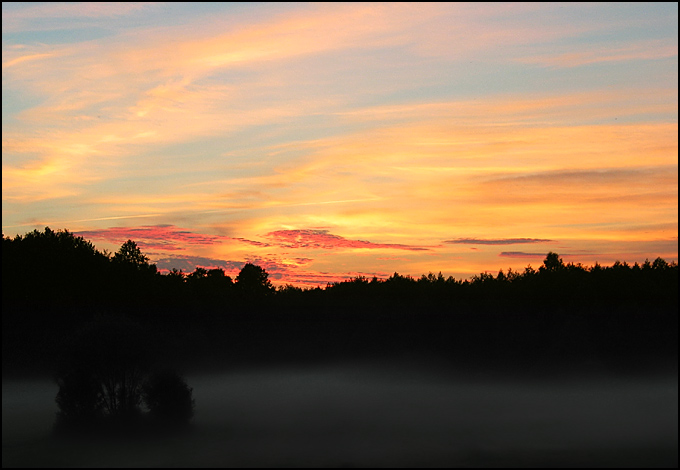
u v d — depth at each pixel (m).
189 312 91.38
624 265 83.56
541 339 76.75
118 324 39.69
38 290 78.88
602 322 73.94
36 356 71.25
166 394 39.09
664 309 71.25
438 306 90.50
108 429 37.69
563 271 87.31
